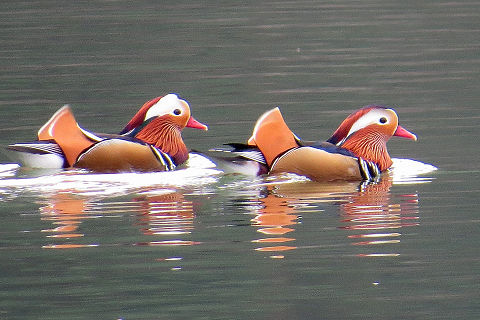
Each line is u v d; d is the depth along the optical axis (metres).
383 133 15.79
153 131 16.27
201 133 18.48
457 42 27.73
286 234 12.55
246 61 25.64
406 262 11.55
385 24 30.92
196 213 13.41
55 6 35.28
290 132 15.36
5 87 22.73
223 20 32.06
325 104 20.73
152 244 12.20
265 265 11.53
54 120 15.49
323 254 11.80
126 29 30.55
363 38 28.67
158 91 22.16
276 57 26.05
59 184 14.80
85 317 10.23
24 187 14.60
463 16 32.19
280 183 15.01
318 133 18.33
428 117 19.33
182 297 10.70
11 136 18.06
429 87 22.19
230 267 11.38
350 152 15.56
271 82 23.00
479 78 22.97
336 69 24.47
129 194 14.34
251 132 18.47
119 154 15.51
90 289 10.88
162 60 25.81
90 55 26.62
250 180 15.08
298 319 10.16
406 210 13.53
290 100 21.14
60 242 12.28
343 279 11.12
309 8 34.41
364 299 10.62
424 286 10.89
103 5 35.44
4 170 15.35
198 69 24.64
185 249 12.02
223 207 13.69
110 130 18.72
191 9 34.47
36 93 22.00
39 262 11.62
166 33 29.80
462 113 19.53
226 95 21.77
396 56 25.98
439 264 11.48
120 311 10.35
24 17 33.06
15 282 11.08
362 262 11.61
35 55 26.69
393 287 10.91
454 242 12.18
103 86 22.77
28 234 12.55
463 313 10.26
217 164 15.09
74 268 11.47
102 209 13.62
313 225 12.88
